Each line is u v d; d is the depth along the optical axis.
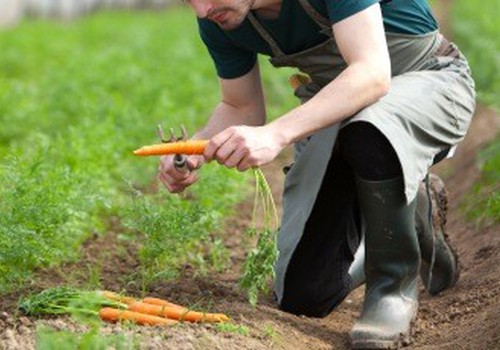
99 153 14.84
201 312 8.87
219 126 9.78
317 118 8.23
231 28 8.63
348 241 9.76
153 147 8.25
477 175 14.06
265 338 8.65
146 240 10.55
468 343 8.70
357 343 8.73
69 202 10.97
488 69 19.86
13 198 10.36
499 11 26.73
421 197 9.57
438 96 8.90
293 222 9.38
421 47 9.17
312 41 8.98
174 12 44.38
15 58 27.84
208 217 11.19
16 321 8.51
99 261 11.00
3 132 18.22
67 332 7.79
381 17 8.55
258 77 9.77
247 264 8.80
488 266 10.73
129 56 25.36
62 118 18.78
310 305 9.62
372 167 8.62
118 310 8.53
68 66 24.25
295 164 9.33
